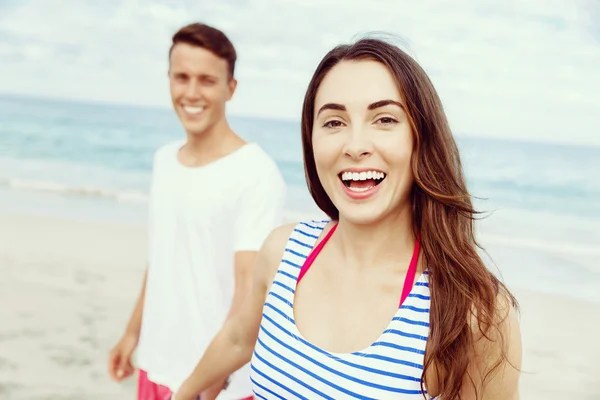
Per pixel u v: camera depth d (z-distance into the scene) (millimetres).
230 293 2768
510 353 1574
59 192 13086
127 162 16844
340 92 1626
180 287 2789
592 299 8312
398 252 1692
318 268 1788
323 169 1683
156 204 2891
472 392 1610
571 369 6297
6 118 20406
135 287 7426
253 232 2645
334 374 1602
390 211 1655
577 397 5742
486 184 14664
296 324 1746
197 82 2754
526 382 6047
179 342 2801
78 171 15695
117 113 21594
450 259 1597
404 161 1616
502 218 12477
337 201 1677
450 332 1522
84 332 6031
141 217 11289
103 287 7375
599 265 9773
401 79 1597
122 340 3188
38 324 6203
